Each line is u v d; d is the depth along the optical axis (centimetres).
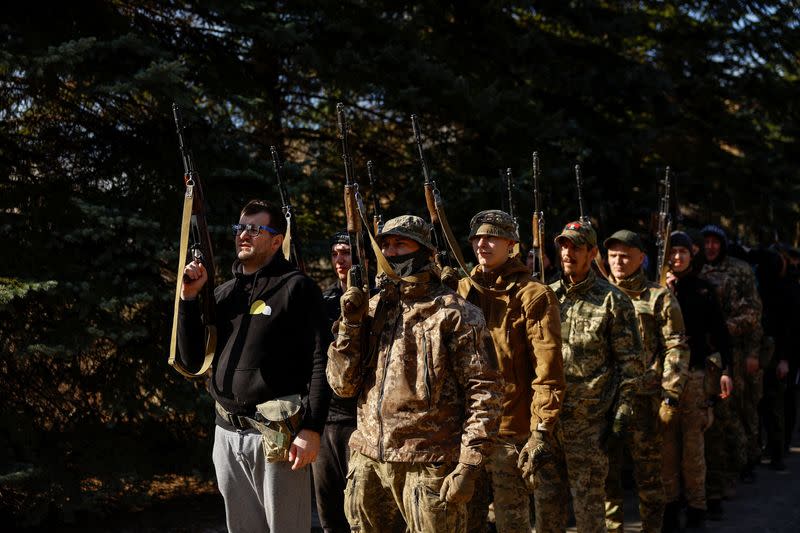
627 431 444
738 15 1093
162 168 646
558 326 400
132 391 597
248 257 374
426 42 843
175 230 621
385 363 326
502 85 869
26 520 561
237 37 732
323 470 460
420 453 315
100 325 570
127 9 720
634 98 960
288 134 870
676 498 571
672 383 509
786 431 870
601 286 464
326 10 766
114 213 583
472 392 316
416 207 791
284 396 355
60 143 662
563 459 459
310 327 362
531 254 578
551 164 812
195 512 640
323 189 762
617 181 940
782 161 1135
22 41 578
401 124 866
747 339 711
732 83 1118
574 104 953
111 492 582
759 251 832
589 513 445
